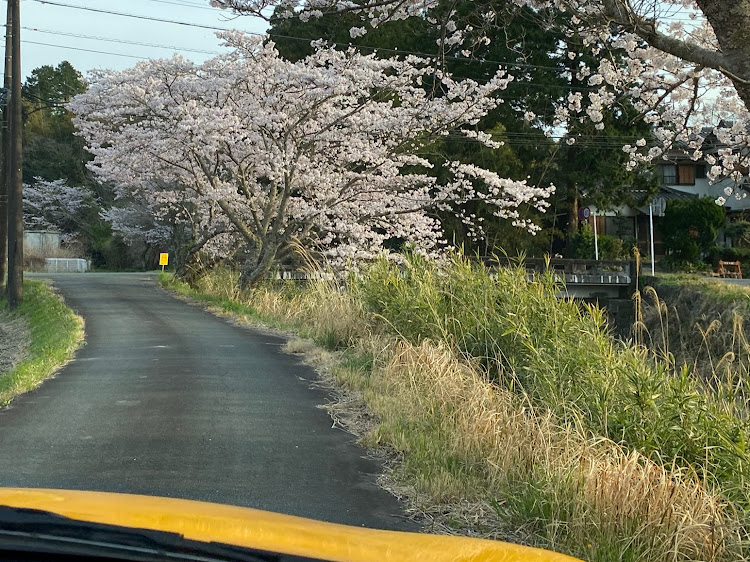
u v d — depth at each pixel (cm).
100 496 241
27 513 211
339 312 1370
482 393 800
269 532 215
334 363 1133
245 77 1975
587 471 570
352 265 1880
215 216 2591
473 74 3128
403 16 1002
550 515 537
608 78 1089
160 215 2998
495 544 233
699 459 688
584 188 3722
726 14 590
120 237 5409
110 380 1042
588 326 949
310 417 842
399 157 2242
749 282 3145
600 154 3453
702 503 549
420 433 733
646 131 2819
